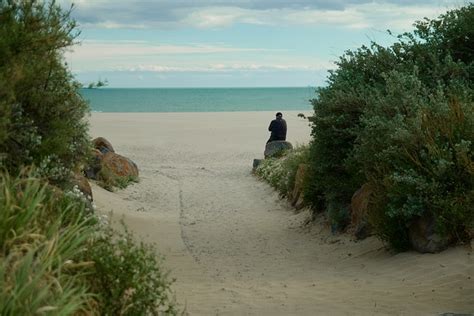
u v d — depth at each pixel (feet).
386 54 49.55
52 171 28.04
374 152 39.40
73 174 33.30
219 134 144.15
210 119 199.31
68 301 15.57
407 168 35.50
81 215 20.77
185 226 51.88
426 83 46.16
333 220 44.83
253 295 28.09
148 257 19.39
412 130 36.01
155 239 45.57
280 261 38.60
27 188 18.71
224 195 69.31
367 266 34.12
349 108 45.42
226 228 51.03
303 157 62.95
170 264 36.99
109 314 17.63
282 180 66.49
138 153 107.55
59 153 29.76
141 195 67.26
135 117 204.54
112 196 62.95
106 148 78.02
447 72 45.93
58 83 30.53
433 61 47.14
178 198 67.36
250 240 46.03
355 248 39.52
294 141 124.36
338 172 46.75
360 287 29.01
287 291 28.78
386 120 39.04
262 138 136.15
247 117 212.64
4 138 24.75
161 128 159.02
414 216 34.45
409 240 34.99
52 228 17.54
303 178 52.39
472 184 33.35
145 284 18.66
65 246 17.21
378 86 46.44
